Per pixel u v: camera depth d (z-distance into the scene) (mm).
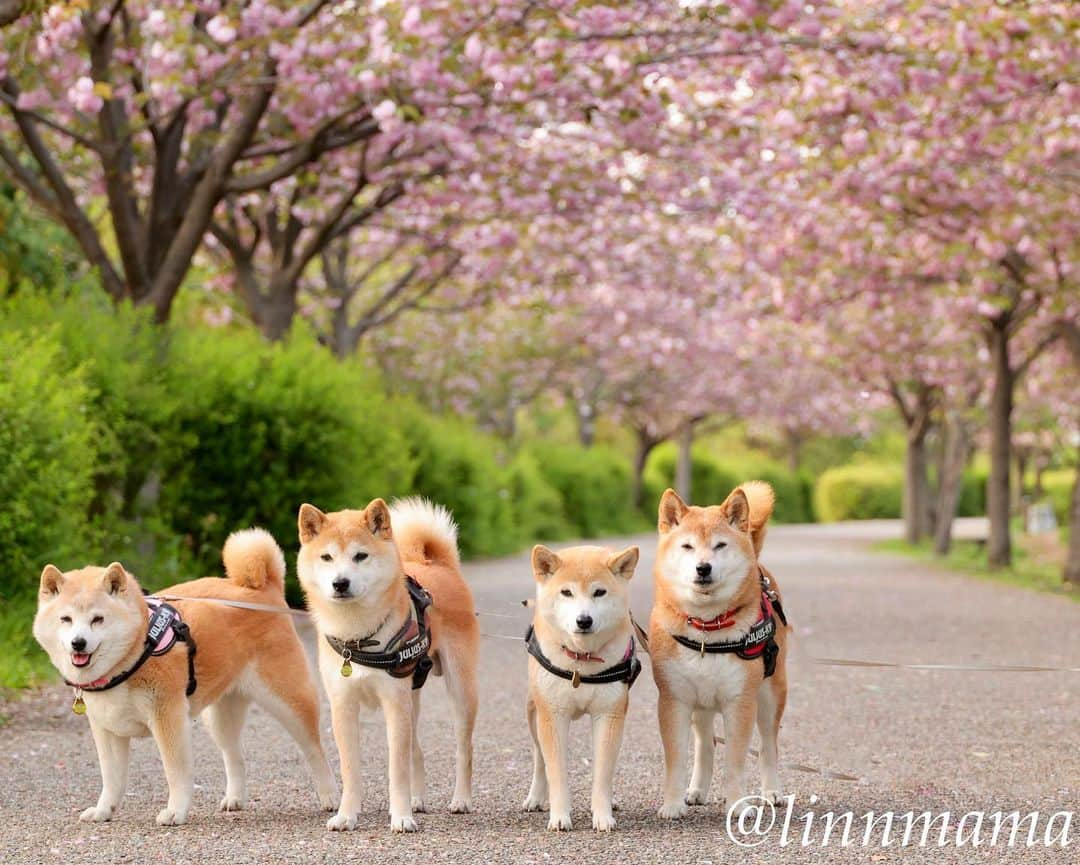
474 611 7012
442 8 13188
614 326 36656
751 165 18922
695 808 6676
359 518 6152
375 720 9305
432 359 36000
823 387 45406
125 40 15969
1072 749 8336
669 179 19172
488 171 18156
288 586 16203
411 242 24172
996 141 16281
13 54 14469
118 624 5984
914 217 18953
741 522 6309
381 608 6113
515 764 7812
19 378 12148
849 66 14734
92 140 16062
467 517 28047
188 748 6242
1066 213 18062
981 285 20312
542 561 6188
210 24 13898
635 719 9406
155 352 15609
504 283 24078
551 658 6121
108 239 24219
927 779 7426
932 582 23469
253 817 6438
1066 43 14469
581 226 20531
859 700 10336
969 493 70562
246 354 16938
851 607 18344
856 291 22797
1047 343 25844
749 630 6246
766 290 24766
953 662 12430
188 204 17031
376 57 13508
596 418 54000
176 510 16000
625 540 40125
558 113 17219
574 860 5523
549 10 13805
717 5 13875
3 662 10477
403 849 5711
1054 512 57938
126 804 6734
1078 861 5629
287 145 17766
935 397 36812
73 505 12930
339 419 16938
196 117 17000
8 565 12000
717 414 50031
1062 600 19578
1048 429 42000
